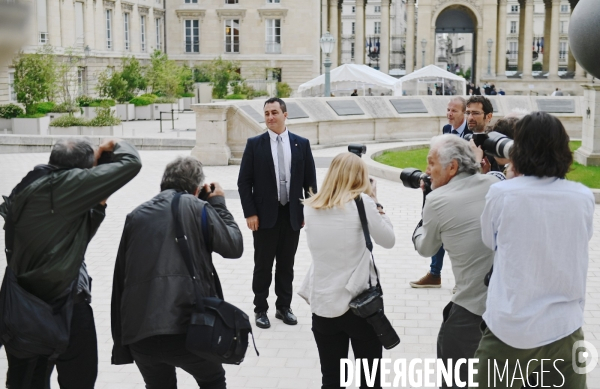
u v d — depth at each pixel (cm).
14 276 484
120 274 515
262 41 6309
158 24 6388
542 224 411
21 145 2627
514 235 415
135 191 1641
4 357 692
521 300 412
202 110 2045
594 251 1090
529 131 420
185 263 490
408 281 946
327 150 2427
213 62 5422
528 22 7056
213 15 6325
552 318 412
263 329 778
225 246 514
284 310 801
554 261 411
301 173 788
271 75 6338
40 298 484
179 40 6431
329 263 540
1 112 3434
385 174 1764
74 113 3884
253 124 2073
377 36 11438
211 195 552
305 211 553
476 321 498
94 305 852
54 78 3616
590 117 1878
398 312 822
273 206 780
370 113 2633
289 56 6278
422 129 2752
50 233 475
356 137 2623
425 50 7156
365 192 554
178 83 4806
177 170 527
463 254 500
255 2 6259
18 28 235
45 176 478
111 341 737
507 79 7050
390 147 2284
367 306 520
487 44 6625
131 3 5747
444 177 518
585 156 1856
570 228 413
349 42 12219
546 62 7675
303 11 6234
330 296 535
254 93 5397
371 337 546
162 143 2584
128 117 4359
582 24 1439
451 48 13575
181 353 492
